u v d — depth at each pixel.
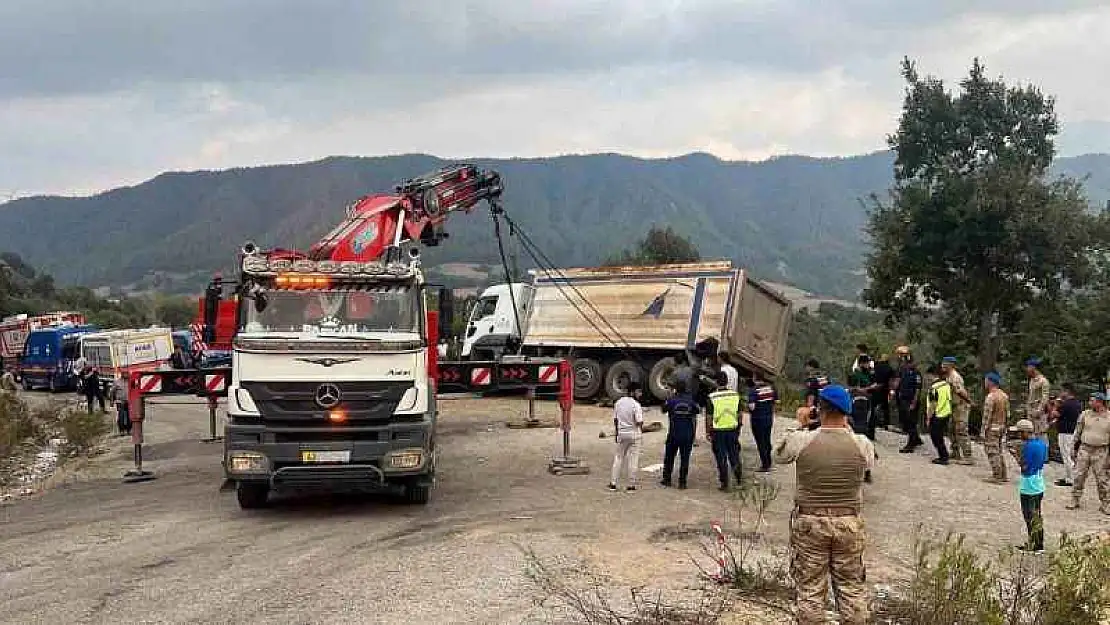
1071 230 29.20
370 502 11.91
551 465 14.19
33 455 20.23
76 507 12.39
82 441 20.62
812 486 6.02
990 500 12.39
